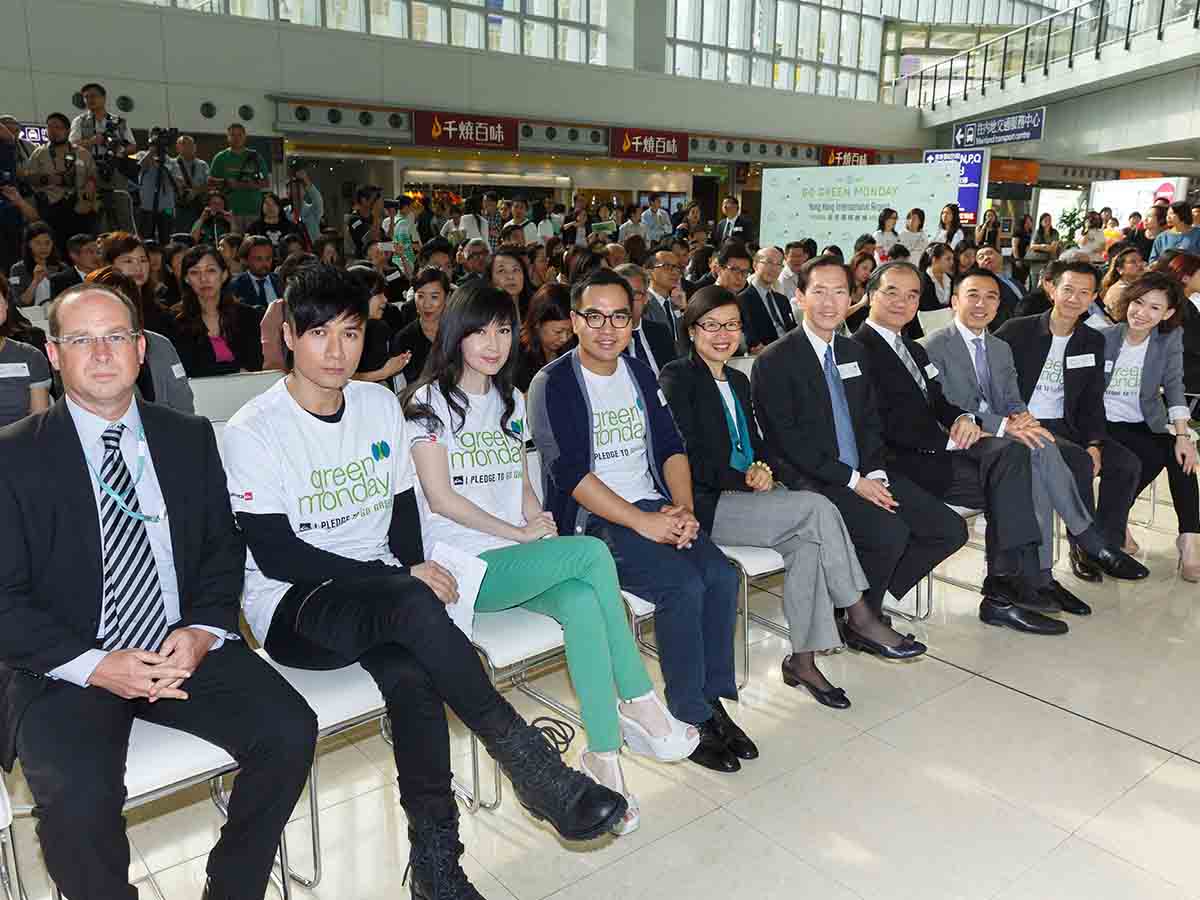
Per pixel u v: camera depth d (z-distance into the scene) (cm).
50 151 625
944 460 310
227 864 157
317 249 684
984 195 865
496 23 1314
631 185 1436
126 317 157
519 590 203
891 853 196
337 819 209
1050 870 191
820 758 232
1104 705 259
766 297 553
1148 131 1382
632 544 229
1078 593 339
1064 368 350
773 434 282
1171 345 357
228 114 1054
